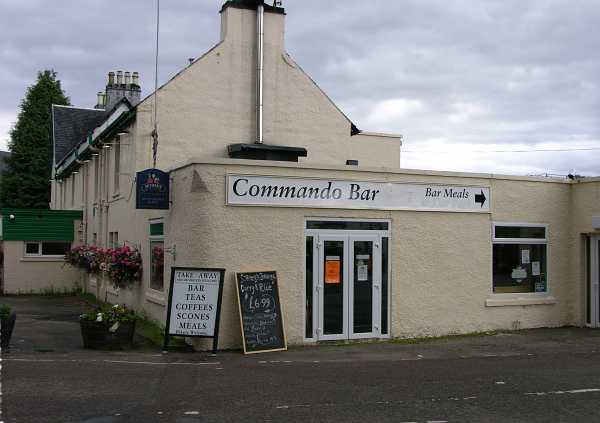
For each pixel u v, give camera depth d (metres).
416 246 14.04
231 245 12.48
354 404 8.04
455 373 10.12
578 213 15.83
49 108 48.31
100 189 22.59
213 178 12.41
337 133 19.55
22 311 19.12
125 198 18.56
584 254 15.91
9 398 8.00
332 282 13.23
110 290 20.73
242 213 12.59
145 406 7.75
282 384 9.16
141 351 12.03
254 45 18.53
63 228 25.89
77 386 8.73
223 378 9.55
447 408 7.92
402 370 10.36
